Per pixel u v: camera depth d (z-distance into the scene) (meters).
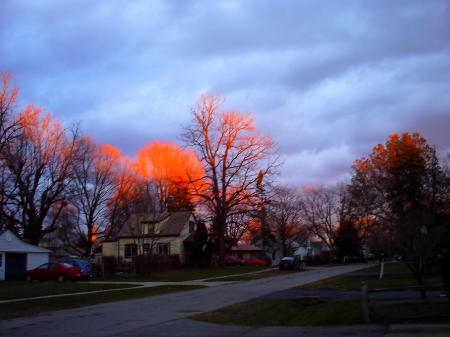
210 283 31.31
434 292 20.02
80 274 33.38
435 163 40.78
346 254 83.06
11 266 36.22
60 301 19.28
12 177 42.91
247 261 68.56
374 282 28.17
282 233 76.69
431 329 10.83
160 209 60.53
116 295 21.98
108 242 58.34
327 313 15.09
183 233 58.00
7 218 44.78
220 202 49.84
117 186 57.59
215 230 54.00
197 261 55.38
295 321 14.02
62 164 45.91
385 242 27.88
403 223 23.05
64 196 47.19
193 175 61.38
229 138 48.88
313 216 81.19
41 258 39.09
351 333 10.93
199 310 16.05
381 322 12.52
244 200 49.28
